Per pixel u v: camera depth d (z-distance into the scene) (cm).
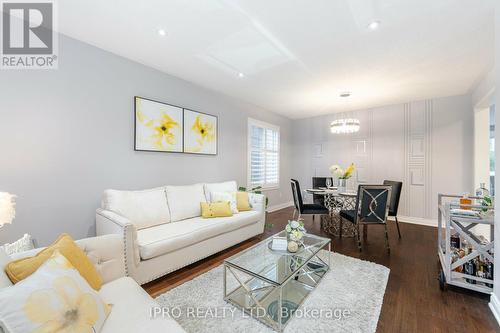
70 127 234
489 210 202
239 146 451
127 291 132
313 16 194
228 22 205
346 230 383
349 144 528
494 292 174
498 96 166
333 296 192
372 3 177
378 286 208
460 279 205
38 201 215
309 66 292
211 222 280
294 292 196
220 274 231
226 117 420
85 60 243
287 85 362
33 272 106
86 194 246
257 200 354
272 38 230
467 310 176
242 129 458
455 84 351
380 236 362
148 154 303
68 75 232
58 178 227
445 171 416
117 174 271
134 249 190
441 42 232
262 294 192
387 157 477
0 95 197
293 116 592
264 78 335
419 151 441
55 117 225
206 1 178
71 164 236
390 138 473
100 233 229
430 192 430
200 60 281
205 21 204
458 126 404
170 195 293
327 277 224
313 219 457
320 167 575
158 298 188
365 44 238
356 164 516
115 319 106
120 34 227
